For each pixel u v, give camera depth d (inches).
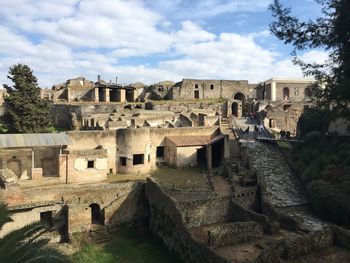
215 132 1772.9
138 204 1253.1
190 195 1194.6
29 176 1366.9
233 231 878.4
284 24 843.4
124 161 1514.5
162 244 1093.1
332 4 794.8
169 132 1654.8
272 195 1244.5
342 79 788.6
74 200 1170.6
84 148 1454.2
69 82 3255.4
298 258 654.5
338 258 649.0
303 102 2379.4
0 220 639.8
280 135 1956.2
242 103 2787.9
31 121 1879.9
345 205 1024.9
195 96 2938.0
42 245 633.0
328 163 1278.3
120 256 1013.8
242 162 1492.4
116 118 1924.2
